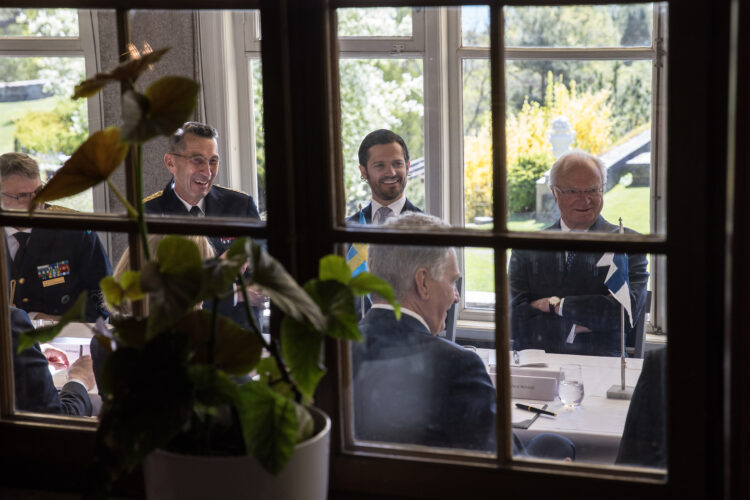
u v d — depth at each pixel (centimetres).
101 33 188
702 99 93
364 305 125
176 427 83
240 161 387
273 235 108
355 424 117
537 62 249
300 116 106
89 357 225
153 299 83
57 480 121
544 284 238
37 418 123
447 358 125
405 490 110
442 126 335
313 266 109
